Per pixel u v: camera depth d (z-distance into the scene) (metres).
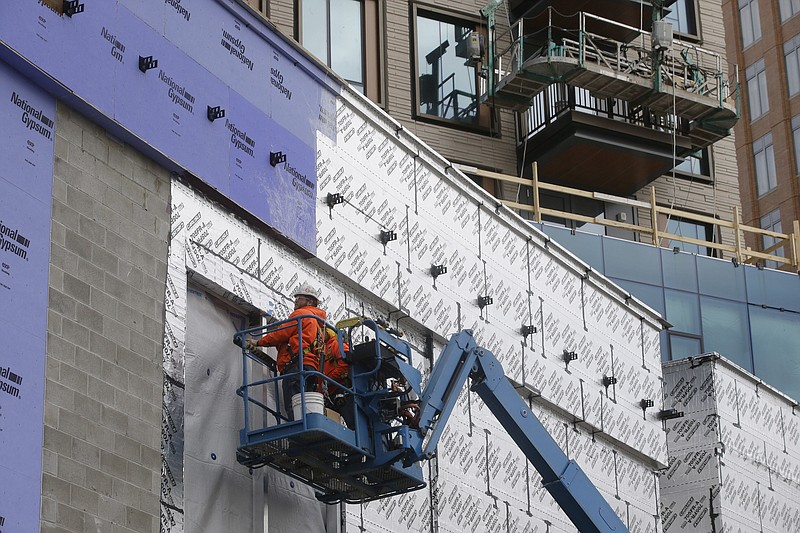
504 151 37.75
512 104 37.47
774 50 67.25
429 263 23.25
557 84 37.69
